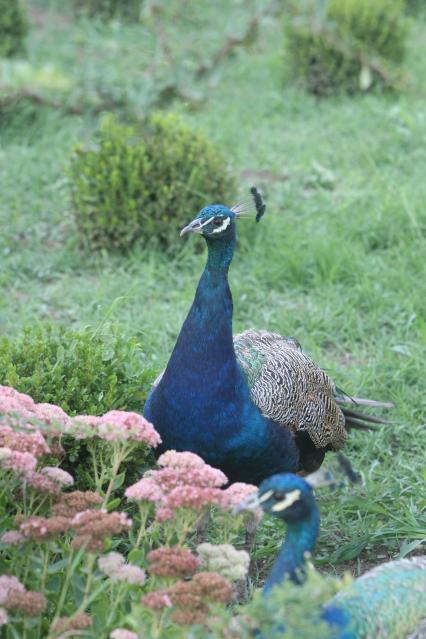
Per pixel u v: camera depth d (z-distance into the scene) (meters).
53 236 11.89
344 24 15.88
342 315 10.10
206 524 6.50
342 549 6.79
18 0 15.98
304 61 16.39
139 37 17.77
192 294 10.31
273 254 11.11
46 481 5.48
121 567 5.02
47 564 5.42
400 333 9.77
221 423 6.38
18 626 5.17
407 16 21.39
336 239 11.19
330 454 7.91
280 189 12.88
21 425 5.45
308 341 9.60
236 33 6.69
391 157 13.77
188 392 6.35
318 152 14.09
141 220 11.20
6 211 12.31
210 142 11.77
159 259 11.20
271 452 6.58
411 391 8.88
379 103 15.76
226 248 6.39
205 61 6.64
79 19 18.72
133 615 4.79
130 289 10.21
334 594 5.22
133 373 7.69
